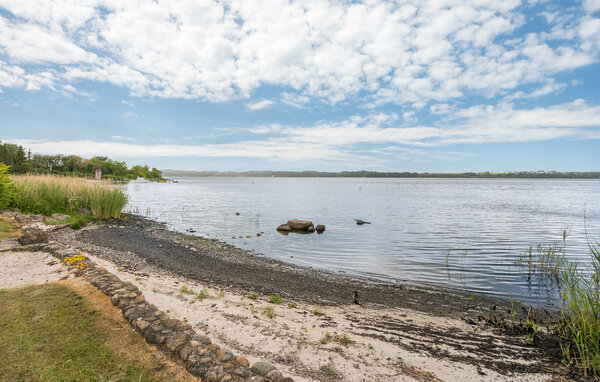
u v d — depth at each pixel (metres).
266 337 5.77
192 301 7.43
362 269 12.73
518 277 11.58
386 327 6.97
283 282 10.68
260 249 16.39
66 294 6.26
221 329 5.93
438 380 4.71
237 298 8.27
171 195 61.19
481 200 52.81
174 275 10.60
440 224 25.44
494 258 14.41
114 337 4.73
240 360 4.40
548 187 120.12
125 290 6.36
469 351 5.81
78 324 5.03
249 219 28.06
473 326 7.19
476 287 10.50
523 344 6.16
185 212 32.75
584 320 5.75
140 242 16.06
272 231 22.12
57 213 20.56
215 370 3.99
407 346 5.94
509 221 26.97
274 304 8.11
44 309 5.54
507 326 7.09
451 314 8.08
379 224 25.61
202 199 51.78
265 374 4.11
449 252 15.49
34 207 20.12
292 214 32.47
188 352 4.32
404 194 72.38
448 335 6.61
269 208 38.47
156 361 4.24
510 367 5.21
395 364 5.14
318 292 9.74
